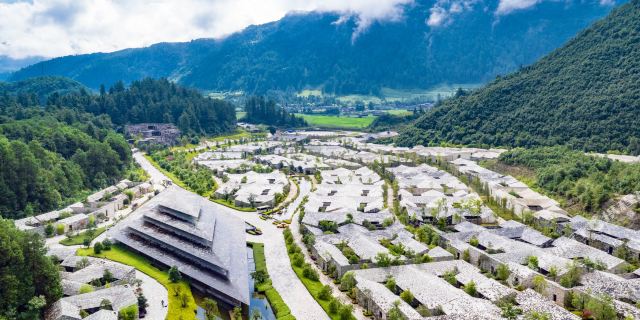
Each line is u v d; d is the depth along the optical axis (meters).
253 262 187.88
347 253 184.50
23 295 131.62
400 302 139.50
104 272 157.50
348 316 140.00
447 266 170.88
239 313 143.00
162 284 160.38
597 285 150.75
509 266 167.12
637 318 127.44
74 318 126.19
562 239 194.75
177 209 190.25
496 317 126.75
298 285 165.38
